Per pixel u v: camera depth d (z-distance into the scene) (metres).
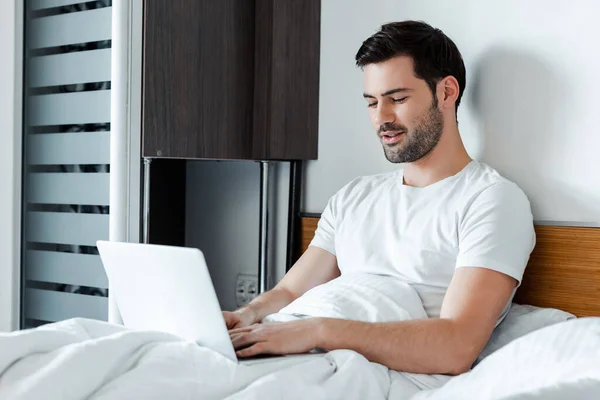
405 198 1.75
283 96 2.14
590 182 1.73
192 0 1.98
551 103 1.78
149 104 1.88
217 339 1.25
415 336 1.41
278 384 1.17
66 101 1.95
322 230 1.92
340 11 2.16
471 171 1.72
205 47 2.02
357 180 1.94
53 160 1.97
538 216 1.80
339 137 2.16
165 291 1.31
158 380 1.13
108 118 1.88
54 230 1.96
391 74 1.71
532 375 1.23
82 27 1.92
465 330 1.43
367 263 1.74
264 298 1.78
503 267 1.51
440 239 1.64
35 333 1.15
